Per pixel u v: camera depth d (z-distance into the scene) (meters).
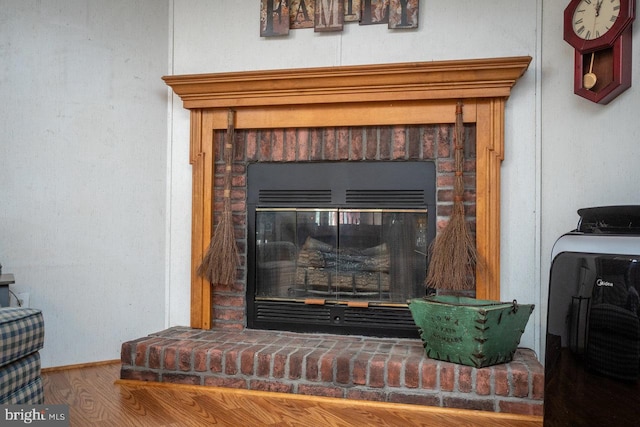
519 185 2.37
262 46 2.66
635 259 1.46
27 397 1.57
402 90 2.38
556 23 2.33
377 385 2.04
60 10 2.48
